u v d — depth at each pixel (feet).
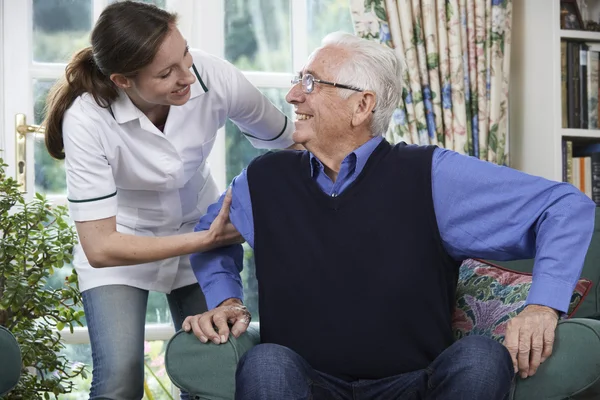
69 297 8.93
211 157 10.60
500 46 10.48
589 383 5.33
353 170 6.23
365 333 5.77
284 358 5.29
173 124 6.88
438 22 10.34
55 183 10.19
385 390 5.72
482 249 5.95
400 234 5.92
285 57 10.92
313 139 6.31
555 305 5.43
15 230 8.66
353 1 10.19
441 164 6.06
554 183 5.81
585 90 10.79
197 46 10.61
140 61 6.04
